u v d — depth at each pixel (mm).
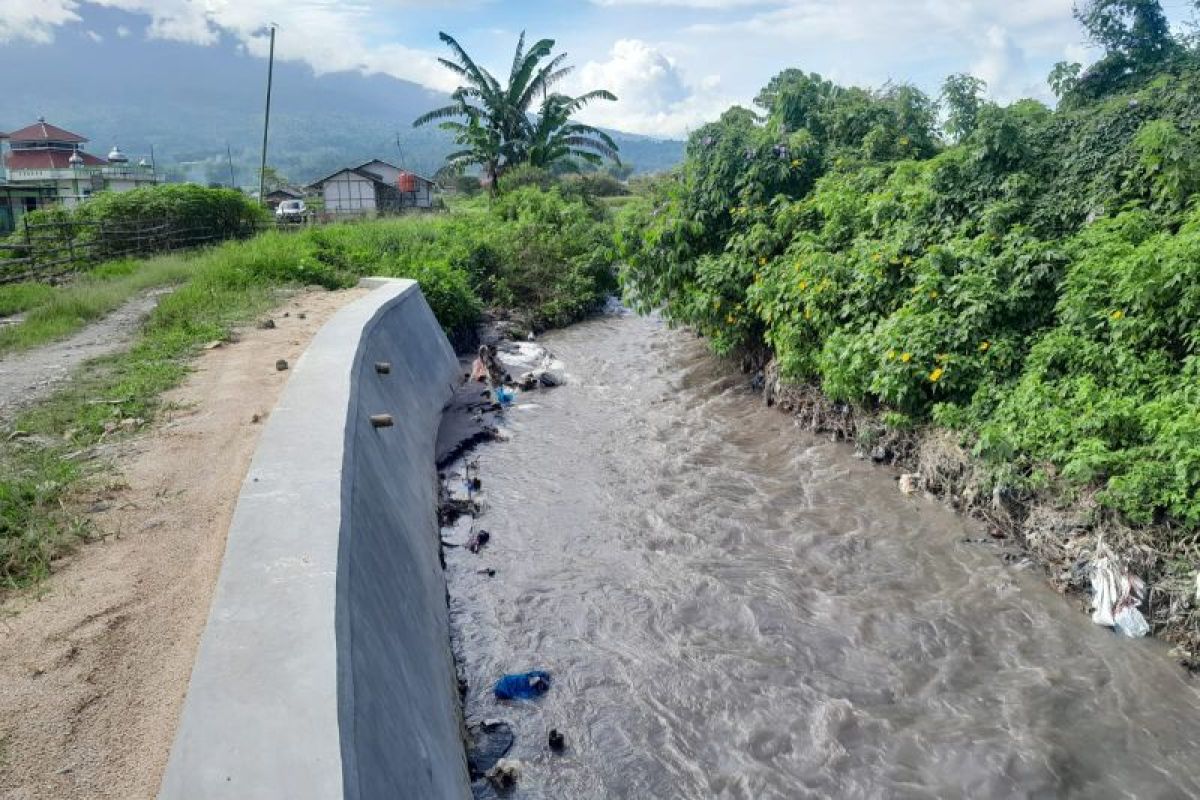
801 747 5594
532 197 28516
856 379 10195
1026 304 8844
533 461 10742
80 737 3383
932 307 9500
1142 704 5809
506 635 6902
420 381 11641
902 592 7320
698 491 9617
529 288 20906
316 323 11688
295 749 3037
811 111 15164
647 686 6246
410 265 17188
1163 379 7266
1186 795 5066
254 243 19234
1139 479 6629
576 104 35062
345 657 3660
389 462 7508
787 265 11742
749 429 11625
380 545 5652
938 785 5230
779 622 6973
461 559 8164
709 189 13805
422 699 4809
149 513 5375
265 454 5715
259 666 3492
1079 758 5375
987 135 10234
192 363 9297
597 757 5547
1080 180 9781
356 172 47344
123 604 4324
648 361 16078
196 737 3092
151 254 21328
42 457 6219
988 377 8695
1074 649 6410
